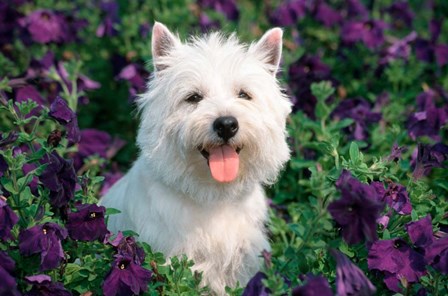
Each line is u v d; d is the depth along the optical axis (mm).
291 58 7781
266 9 9453
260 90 4777
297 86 7109
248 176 4820
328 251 3926
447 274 4023
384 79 8164
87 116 7875
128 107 7879
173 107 4734
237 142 4582
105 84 8148
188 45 5027
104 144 6430
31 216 4055
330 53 8906
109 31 7898
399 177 5219
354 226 3600
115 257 4070
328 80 7301
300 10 8734
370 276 4266
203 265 4844
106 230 4113
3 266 3777
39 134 5980
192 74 4719
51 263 3873
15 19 7684
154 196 4797
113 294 4004
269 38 5023
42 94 6805
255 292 3691
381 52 8352
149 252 4305
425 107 6465
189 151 4633
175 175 4742
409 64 8266
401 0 10078
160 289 4270
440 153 4625
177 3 8805
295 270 3994
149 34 7828
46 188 4082
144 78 7203
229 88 4746
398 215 4379
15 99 5879
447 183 5070
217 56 4805
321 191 3682
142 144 4859
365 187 3711
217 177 4566
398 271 4031
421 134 5758
